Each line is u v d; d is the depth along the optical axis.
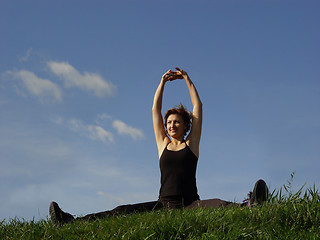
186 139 3.48
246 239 2.57
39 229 2.94
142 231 2.64
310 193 2.92
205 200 3.18
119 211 3.16
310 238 2.51
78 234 2.79
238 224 2.66
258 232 2.60
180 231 2.61
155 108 3.62
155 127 3.57
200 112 3.54
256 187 2.93
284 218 2.74
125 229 2.71
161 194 3.31
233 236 2.56
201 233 2.62
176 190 3.27
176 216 2.80
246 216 2.78
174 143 3.50
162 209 3.13
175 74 3.70
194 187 3.34
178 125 3.47
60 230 2.88
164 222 2.68
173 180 3.30
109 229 2.77
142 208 3.21
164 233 2.61
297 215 2.75
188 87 3.66
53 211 3.04
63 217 3.11
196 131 3.49
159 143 3.53
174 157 3.33
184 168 3.31
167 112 3.53
